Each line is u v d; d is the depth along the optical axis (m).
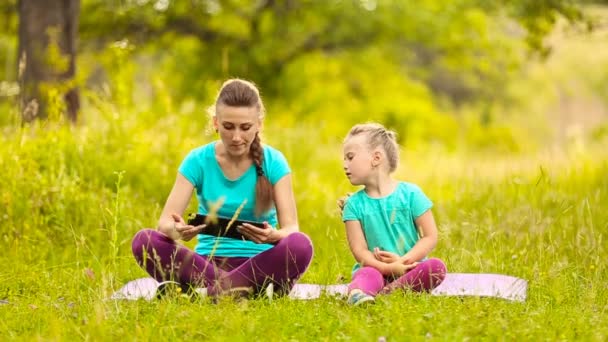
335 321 5.35
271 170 6.60
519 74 41.41
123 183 10.40
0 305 6.21
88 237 8.70
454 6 26.39
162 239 6.21
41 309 5.89
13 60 26.08
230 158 6.54
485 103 43.09
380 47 29.17
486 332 4.97
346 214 6.77
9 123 11.03
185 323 5.22
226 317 5.28
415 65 35.19
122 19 22.89
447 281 6.87
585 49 49.09
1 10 20.94
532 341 4.92
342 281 7.16
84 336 5.04
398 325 5.03
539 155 15.32
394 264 6.43
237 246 6.58
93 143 10.68
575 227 8.34
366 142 6.75
